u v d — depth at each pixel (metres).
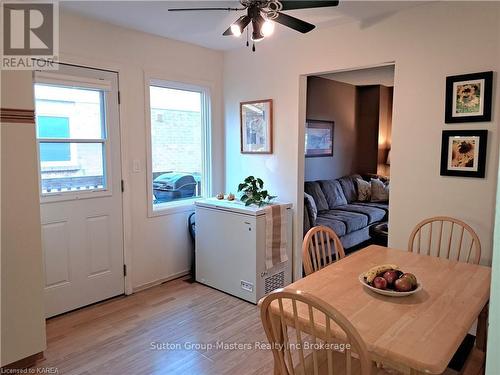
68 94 2.96
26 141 2.25
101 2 2.65
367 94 6.34
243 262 3.30
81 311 3.09
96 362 2.37
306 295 1.25
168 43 3.60
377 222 5.25
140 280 3.55
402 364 1.22
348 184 5.82
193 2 2.66
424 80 2.75
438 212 2.75
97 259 3.22
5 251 2.20
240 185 3.54
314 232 2.22
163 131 3.74
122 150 3.32
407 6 2.73
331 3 2.07
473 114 2.53
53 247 2.93
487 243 2.54
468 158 2.57
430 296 1.68
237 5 2.71
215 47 3.93
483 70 2.48
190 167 4.04
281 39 3.59
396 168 2.94
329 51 3.26
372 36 2.99
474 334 2.41
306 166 5.28
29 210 2.29
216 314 3.05
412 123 2.83
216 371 2.28
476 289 1.76
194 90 3.94
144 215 3.54
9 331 2.24
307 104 5.18
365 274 1.84
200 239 3.68
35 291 2.34
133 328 2.80
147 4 2.70
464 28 2.54
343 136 6.04
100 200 3.21
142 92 3.43
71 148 3.01
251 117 3.93
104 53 3.12
